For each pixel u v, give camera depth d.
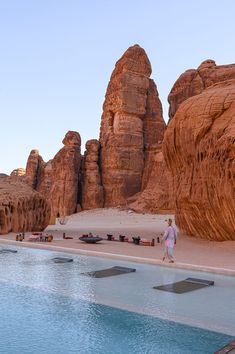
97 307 9.18
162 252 17.89
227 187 19.69
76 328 7.77
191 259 15.69
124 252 17.55
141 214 61.16
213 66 70.50
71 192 71.06
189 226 23.75
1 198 27.70
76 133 74.00
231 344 6.62
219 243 20.70
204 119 22.44
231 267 13.53
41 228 31.06
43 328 7.80
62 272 13.53
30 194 30.08
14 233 27.69
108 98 76.31
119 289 10.98
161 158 69.19
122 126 72.62
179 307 9.16
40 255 17.67
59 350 6.68
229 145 19.81
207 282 11.55
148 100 78.38
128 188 71.62
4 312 8.87
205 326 7.82
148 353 6.50
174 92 73.69
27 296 10.23
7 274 13.17
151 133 77.50
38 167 90.31
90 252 17.22
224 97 22.42
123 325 7.93
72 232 31.14
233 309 9.01
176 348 6.70
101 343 6.98
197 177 22.36
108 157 72.06
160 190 64.62
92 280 12.18
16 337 7.30
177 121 24.59
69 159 71.88
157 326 7.83
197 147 22.44
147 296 10.19
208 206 21.05
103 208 69.25
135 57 75.69
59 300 9.81
